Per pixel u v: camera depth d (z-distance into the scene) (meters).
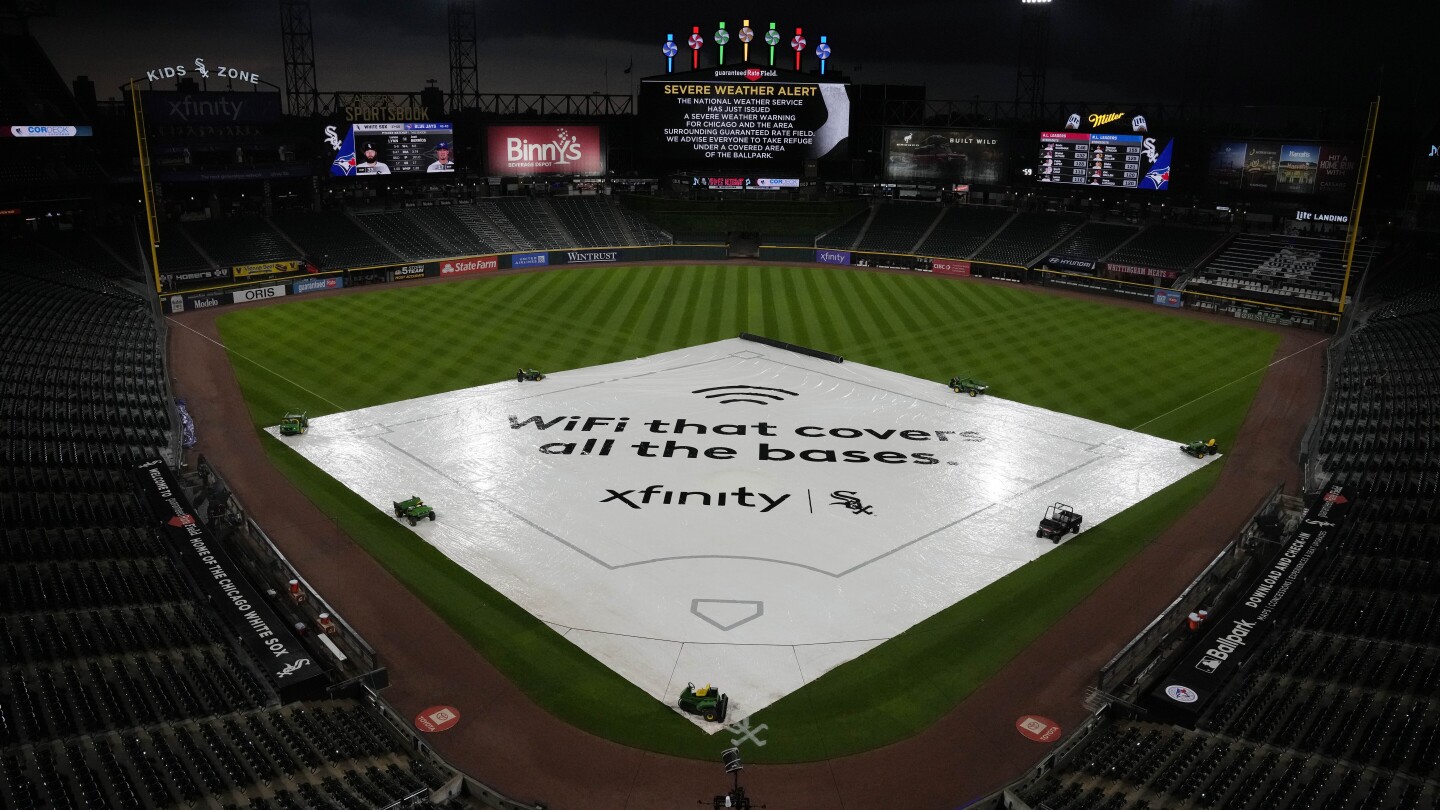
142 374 51.88
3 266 67.25
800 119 96.50
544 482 41.72
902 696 27.33
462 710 26.48
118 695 24.38
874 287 84.75
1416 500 36.94
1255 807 20.98
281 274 80.31
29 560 31.22
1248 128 97.75
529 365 59.38
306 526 37.47
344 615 31.17
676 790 23.48
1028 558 35.56
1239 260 81.56
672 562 34.88
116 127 84.31
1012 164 102.88
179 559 32.44
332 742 23.89
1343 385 51.88
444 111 106.81
